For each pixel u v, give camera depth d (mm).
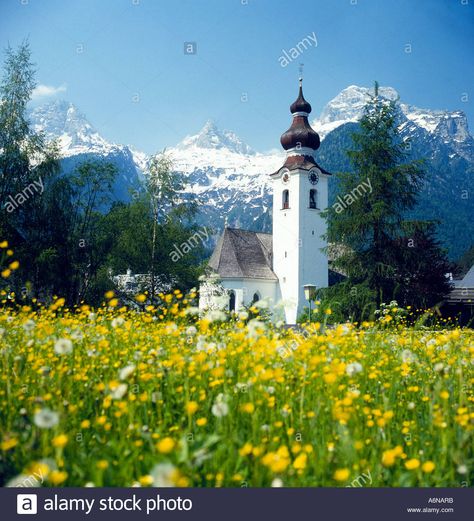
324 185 66812
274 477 3395
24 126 31125
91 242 34281
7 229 28359
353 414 4145
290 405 4602
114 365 5656
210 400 4773
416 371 6422
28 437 3875
